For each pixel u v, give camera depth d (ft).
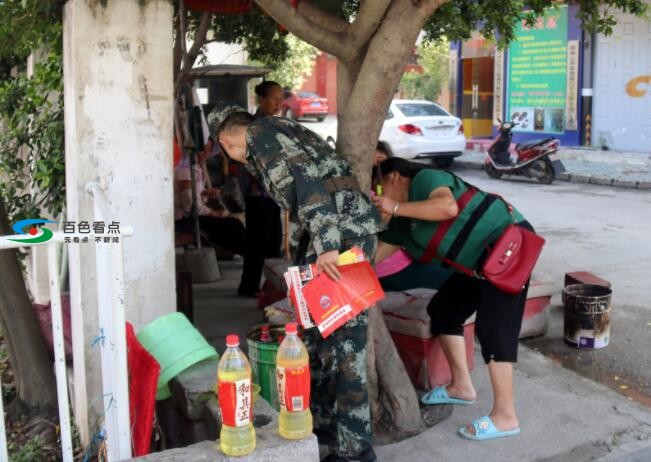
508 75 61.00
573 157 51.70
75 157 11.46
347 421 10.80
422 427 12.89
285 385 8.75
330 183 10.54
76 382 12.65
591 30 18.10
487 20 22.34
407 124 49.57
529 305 17.54
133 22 11.44
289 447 8.66
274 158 10.18
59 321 9.34
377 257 12.85
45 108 15.58
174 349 10.80
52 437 13.23
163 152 11.96
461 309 13.32
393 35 11.54
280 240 20.56
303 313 10.18
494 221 11.80
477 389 14.49
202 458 8.48
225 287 21.80
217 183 27.68
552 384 14.94
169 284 12.32
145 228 12.00
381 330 12.96
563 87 56.80
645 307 20.18
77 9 11.05
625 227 31.01
